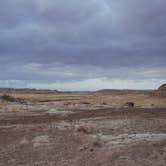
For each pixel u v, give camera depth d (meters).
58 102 83.06
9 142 23.23
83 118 38.75
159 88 129.88
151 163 13.95
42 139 23.19
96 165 15.02
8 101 76.38
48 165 16.11
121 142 19.94
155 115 40.78
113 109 54.31
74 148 19.56
